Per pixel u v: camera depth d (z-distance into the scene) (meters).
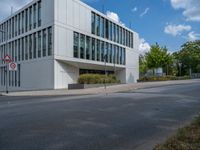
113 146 6.36
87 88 30.33
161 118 10.05
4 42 46.44
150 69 61.84
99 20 45.00
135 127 8.48
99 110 12.20
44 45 36.03
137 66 59.84
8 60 26.80
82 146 6.33
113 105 14.06
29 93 26.58
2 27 47.41
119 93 23.05
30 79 38.59
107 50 47.34
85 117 10.26
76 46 38.31
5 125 8.75
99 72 46.41
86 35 40.91
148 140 6.91
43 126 8.55
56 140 6.84
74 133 7.61
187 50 81.81
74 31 37.84
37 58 37.16
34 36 38.28
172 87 29.31
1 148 6.15
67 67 36.59
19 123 9.09
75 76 38.53
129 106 13.61
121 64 52.47
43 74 35.88
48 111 12.02
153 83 37.97
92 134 7.51
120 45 52.00
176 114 10.98
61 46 35.16
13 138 7.03
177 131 7.14
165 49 57.69
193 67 81.38
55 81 34.19
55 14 34.25
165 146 5.58
